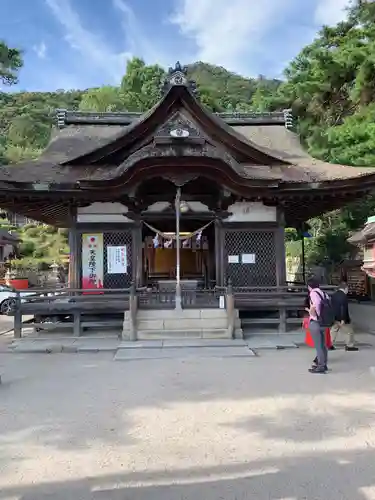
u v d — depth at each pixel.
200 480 3.82
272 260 12.93
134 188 11.49
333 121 26.73
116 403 6.03
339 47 25.75
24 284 28.05
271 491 3.63
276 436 4.78
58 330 12.58
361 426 5.06
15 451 4.48
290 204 13.55
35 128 76.38
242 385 6.89
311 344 8.37
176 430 4.99
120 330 12.37
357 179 11.59
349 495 3.56
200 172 11.17
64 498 3.55
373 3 25.27
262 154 13.29
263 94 36.69
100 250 12.64
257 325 12.94
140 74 60.75
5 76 24.84
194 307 11.55
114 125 16.03
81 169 13.07
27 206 13.32
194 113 12.76
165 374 7.66
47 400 6.22
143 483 3.78
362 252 22.23
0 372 8.01
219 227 12.91
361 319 14.66
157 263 17.67
